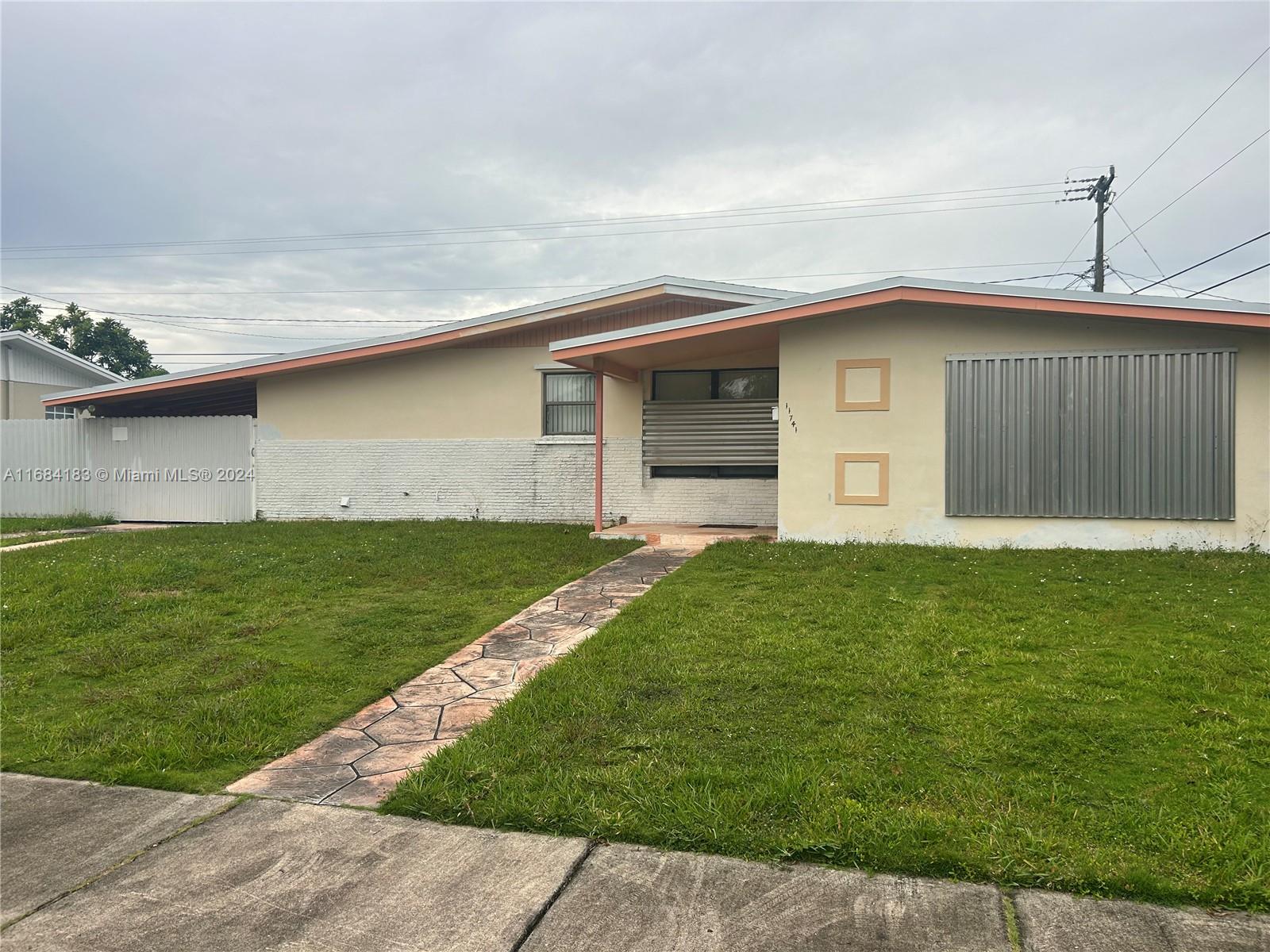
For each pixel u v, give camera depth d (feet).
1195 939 9.05
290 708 16.97
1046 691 16.11
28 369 74.28
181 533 42.88
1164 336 31.48
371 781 13.57
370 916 9.89
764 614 22.47
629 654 19.07
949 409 33.63
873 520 34.68
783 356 35.58
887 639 19.80
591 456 45.83
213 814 12.57
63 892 10.55
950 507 33.63
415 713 16.63
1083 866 10.18
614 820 11.66
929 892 10.05
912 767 13.03
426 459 48.21
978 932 9.26
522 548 36.14
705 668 17.94
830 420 35.06
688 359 42.80
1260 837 10.78
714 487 43.93
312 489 49.65
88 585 28.37
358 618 24.34
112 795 13.35
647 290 42.93
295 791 13.29
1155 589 24.82
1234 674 16.98
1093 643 19.35
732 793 12.23
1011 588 25.22
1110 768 12.86
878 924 9.45
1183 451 31.30
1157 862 10.31
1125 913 9.52
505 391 47.24
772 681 16.97
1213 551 30.76
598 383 39.83
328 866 11.02
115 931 9.68
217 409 57.88
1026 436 32.86
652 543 37.91
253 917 9.91
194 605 26.05
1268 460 30.58
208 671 19.52
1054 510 32.53
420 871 10.81
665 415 43.86
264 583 29.19
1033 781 12.47
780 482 35.78
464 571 31.17
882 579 26.89
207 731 15.72
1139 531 31.81
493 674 18.99
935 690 16.31
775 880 10.39
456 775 13.24
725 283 42.83
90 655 20.81
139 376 131.34
